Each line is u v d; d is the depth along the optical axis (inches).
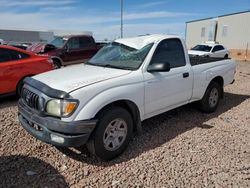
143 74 162.2
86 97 133.2
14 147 159.6
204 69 215.3
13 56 262.5
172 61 187.0
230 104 271.3
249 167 141.9
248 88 364.2
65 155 151.6
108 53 189.6
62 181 127.4
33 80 154.6
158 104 174.6
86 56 495.2
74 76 153.3
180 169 139.0
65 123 128.3
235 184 127.1
